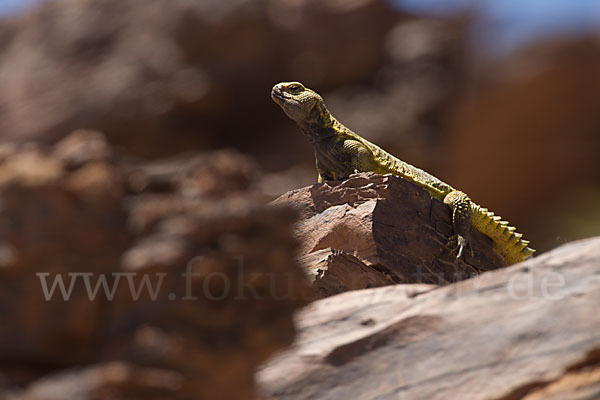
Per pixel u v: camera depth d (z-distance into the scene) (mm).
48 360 5480
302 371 6605
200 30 43000
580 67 40844
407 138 40844
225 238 5992
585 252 6473
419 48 44156
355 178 9867
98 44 45250
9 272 5484
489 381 5930
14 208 5559
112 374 5254
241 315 5922
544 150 42500
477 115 42062
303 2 44219
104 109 42219
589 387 5430
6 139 42625
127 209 6016
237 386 5754
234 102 43750
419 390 6184
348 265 8953
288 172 40750
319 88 44719
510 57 42375
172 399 5352
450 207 10719
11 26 50938
